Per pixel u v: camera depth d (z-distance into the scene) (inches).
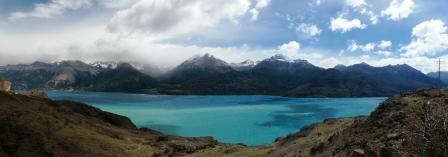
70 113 4323.3
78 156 2942.9
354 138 1593.3
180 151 3683.6
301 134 2775.6
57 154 2847.0
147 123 6993.1
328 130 2383.1
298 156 1980.8
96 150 3189.0
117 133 4089.6
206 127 6589.6
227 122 7175.2
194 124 6914.4
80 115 4429.1
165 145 3779.5
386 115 1576.0
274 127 6560.0
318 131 2517.2
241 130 6269.7
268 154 2625.5
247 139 5502.0
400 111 1475.1
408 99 1585.9
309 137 2464.3
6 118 3061.0
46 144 2920.8
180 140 3988.7
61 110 4271.7
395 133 1248.8
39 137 2982.3
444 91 1513.3
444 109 509.4
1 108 3245.6
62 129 3376.0
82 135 3417.8
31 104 3887.8
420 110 601.3
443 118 494.9
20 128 2997.0
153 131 4918.8
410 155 528.7
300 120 7411.4
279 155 2330.2
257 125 6776.6
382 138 1346.0
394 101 1648.6
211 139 4274.1
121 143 3636.8
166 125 6776.6
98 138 3535.9
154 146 3720.5
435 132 496.1
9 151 2667.3
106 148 3319.4
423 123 523.8
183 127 6565.0
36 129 3097.9
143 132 4589.1
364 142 1471.5
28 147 2787.9
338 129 2100.1
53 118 3634.4
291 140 2797.7
